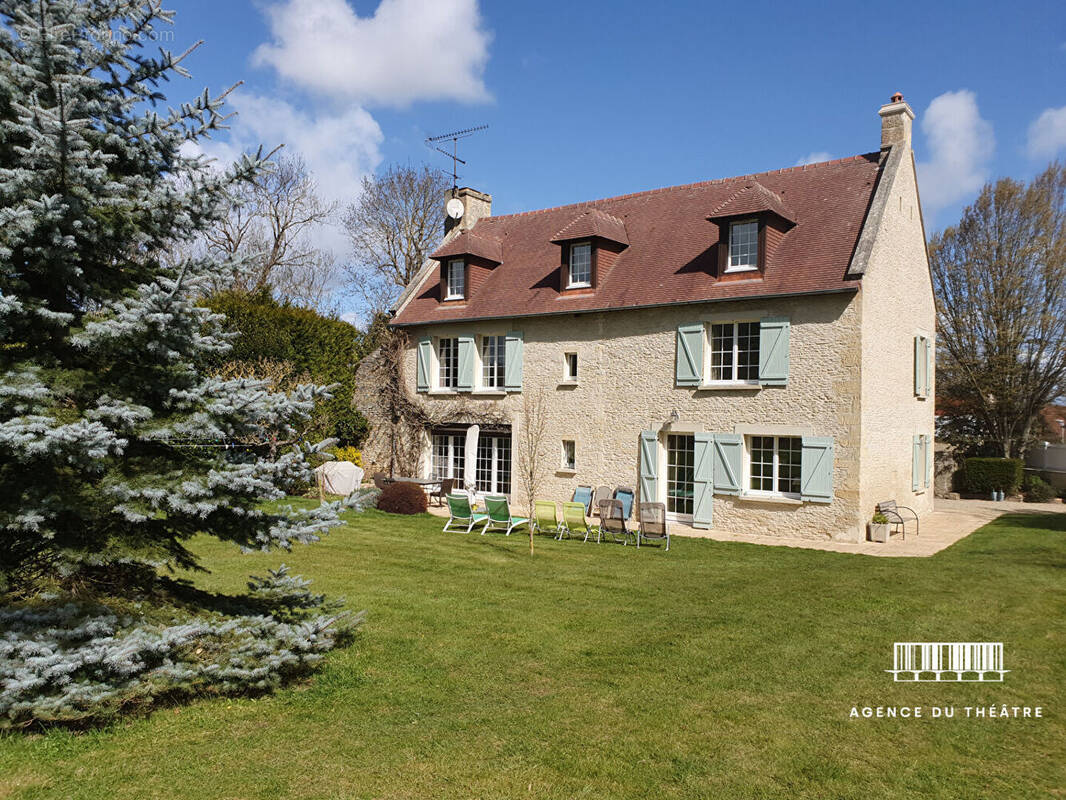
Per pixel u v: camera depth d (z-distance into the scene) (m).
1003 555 13.20
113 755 4.74
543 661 6.90
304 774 4.60
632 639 7.64
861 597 9.59
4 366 5.02
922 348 18.30
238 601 6.65
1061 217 27.77
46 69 4.87
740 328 16.30
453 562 11.65
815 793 4.57
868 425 14.91
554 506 14.91
